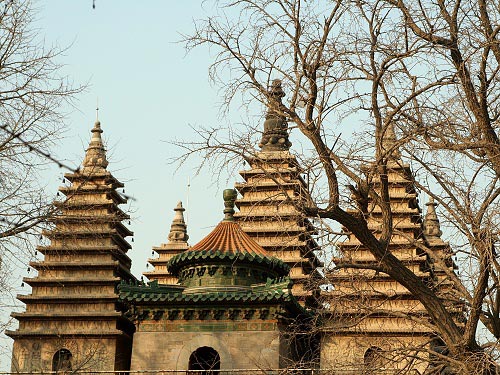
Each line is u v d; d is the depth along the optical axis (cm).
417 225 4794
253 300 4131
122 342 5028
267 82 2584
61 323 5044
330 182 2531
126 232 5547
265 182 5316
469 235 2534
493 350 2458
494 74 2584
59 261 5222
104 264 5184
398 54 2538
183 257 4359
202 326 4206
